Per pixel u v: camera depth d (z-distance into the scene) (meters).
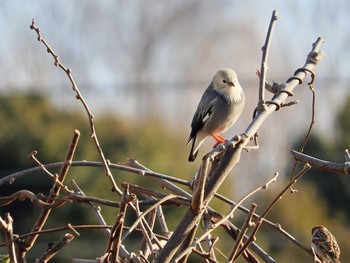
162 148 21.67
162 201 5.29
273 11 5.80
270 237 18.67
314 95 5.80
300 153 5.64
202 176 4.99
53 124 22.12
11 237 5.54
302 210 19.75
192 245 5.04
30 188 19.55
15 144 21.53
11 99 22.16
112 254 5.02
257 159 30.20
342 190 20.86
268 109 5.50
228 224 5.94
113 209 13.02
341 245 20.12
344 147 23.17
